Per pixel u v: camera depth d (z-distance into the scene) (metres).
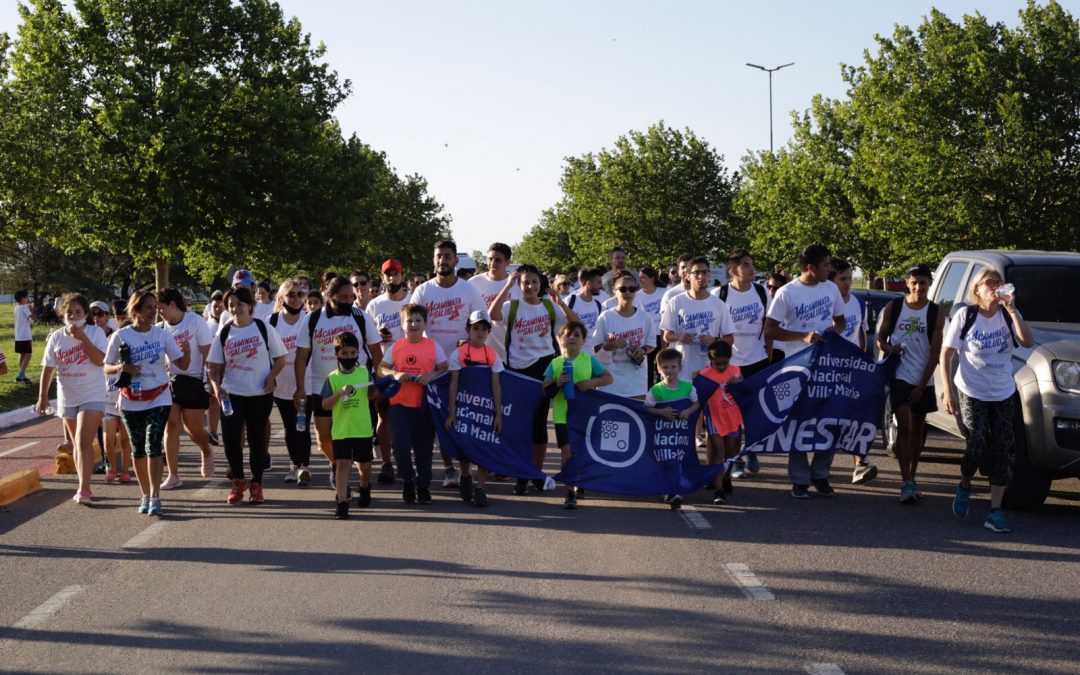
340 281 10.10
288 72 40.56
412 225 77.75
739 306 10.81
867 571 6.97
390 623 5.91
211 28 39.00
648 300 13.91
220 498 9.93
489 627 5.82
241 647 5.53
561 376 9.48
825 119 47.66
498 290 11.30
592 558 7.38
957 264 11.20
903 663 5.17
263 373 9.68
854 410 9.73
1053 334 9.01
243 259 41.03
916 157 32.94
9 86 25.72
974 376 8.30
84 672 5.20
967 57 33.12
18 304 23.36
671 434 9.50
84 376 9.77
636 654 5.35
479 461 9.54
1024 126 31.64
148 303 9.06
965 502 8.63
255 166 38.72
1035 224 32.19
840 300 10.16
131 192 37.00
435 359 9.56
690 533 8.20
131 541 8.09
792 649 5.40
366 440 8.99
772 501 9.54
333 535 8.22
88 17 36.84
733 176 61.62
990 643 5.48
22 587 6.78
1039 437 8.52
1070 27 32.94
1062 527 8.37
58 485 10.81
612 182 62.38
